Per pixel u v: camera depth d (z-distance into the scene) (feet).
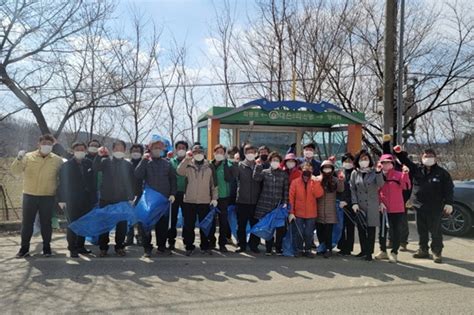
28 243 22.48
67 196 22.88
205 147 36.52
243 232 25.00
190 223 23.93
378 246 27.73
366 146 50.42
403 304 16.56
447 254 25.77
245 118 34.35
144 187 24.09
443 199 23.90
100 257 22.86
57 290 17.39
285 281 19.40
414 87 46.09
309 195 24.17
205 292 17.60
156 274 20.03
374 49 49.70
